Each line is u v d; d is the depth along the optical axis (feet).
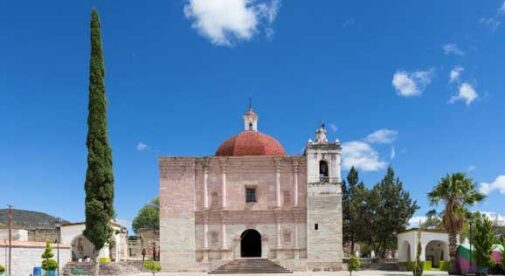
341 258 196.44
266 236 200.13
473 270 156.66
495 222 266.57
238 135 221.66
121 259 256.11
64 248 184.14
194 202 201.46
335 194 199.82
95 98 179.42
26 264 160.97
